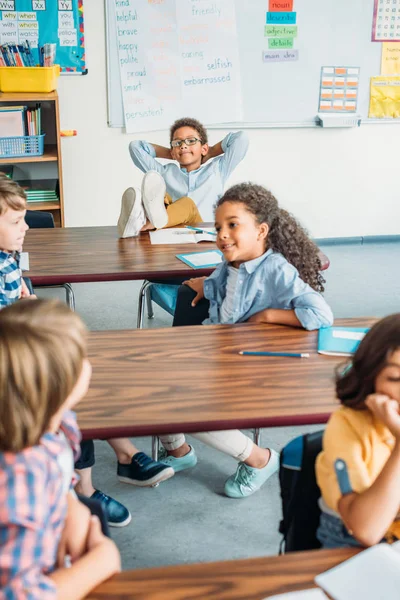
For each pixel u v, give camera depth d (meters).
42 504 0.86
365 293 4.34
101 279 2.57
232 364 1.77
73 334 0.89
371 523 1.01
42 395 0.85
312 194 5.31
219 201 2.16
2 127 4.24
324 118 5.05
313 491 1.22
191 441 2.67
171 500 2.29
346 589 0.92
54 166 4.82
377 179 5.37
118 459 2.35
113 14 4.57
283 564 1.00
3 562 0.82
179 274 2.62
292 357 1.81
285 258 2.19
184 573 0.98
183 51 4.75
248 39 4.82
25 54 4.21
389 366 1.03
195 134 3.57
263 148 5.11
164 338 1.94
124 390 1.62
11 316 0.88
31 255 2.83
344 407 1.12
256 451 2.26
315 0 4.82
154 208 3.13
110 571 0.97
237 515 2.21
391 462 1.02
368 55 5.02
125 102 4.75
